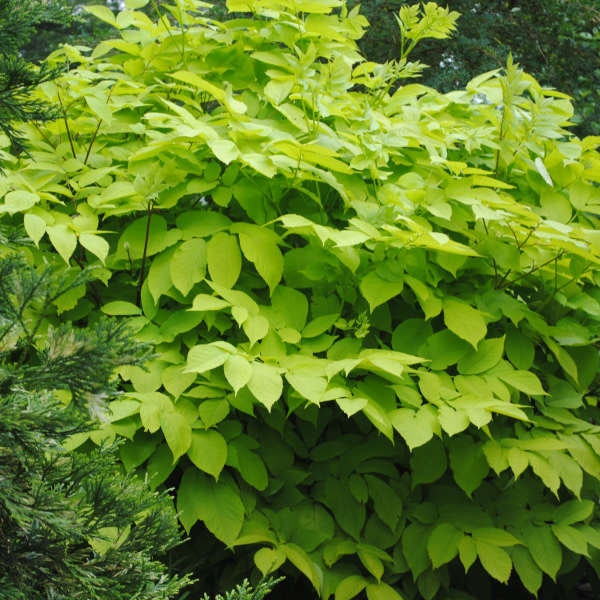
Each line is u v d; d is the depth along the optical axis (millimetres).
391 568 2166
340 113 2484
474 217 2451
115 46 2672
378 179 2568
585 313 2605
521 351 2395
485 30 7500
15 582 1233
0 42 1404
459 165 2285
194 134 2029
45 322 2215
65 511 1270
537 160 2340
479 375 2232
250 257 2168
